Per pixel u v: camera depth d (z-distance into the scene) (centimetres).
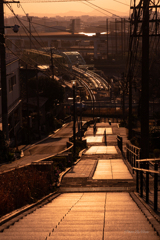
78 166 2144
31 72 7225
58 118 7594
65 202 1123
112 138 4538
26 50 13550
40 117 5403
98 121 7438
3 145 2366
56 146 4231
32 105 5728
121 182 1612
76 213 845
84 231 621
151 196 1184
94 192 1430
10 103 3988
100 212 852
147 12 1941
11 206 991
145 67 2025
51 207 1009
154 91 9331
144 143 2069
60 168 1938
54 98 6444
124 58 17525
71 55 16162
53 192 1416
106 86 12338
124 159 2538
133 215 799
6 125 2380
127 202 1059
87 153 3000
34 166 1499
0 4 2214
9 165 2178
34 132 5356
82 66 16062
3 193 1010
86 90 10962
